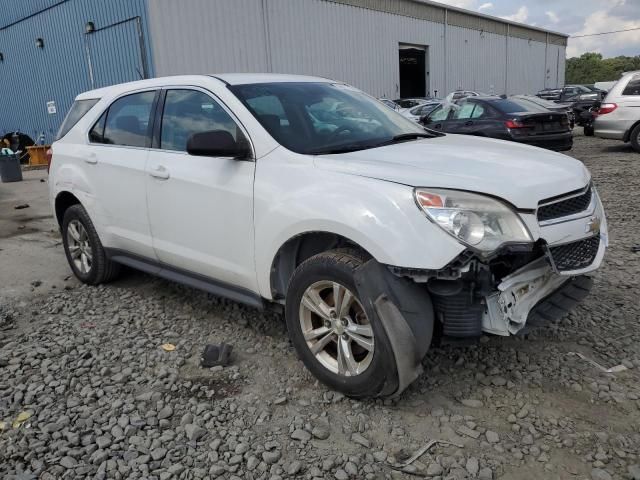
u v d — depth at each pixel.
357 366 3.00
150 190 4.10
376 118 4.09
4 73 23.45
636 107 12.43
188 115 3.96
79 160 4.87
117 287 5.11
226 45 18.77
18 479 2.55
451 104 12.40
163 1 16.73
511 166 3.08
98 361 3.67
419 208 2.72
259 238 3.34
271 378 3.38
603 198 8.00
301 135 3.50
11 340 4.07
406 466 2.56
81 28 18.75
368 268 2.81
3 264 6.13
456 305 2.84
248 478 2.53
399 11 27.77
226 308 4.48
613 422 2.82
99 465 2.64
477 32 34.66
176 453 2.70
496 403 3.02
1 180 13.71
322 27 23.06
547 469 2.50
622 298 4.33
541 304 3.14
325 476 2.52
